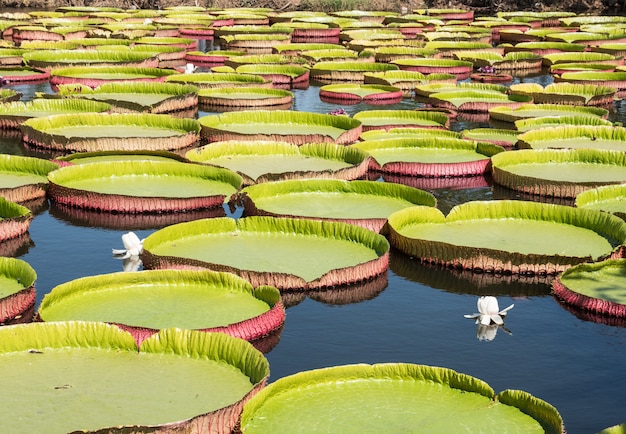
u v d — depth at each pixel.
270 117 16.27
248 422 6.06
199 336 6.93
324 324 8.43
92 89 18.78
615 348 8.09
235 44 28.64
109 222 11.02
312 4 42.53
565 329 8.47
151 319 7.73
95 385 6.48
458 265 9.81
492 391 6.44
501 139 15.70
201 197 11.35
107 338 7.07
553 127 15.72
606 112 17.92
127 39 27.69
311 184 11.80
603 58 26.16
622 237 10.18
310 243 9.95
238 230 10.17
